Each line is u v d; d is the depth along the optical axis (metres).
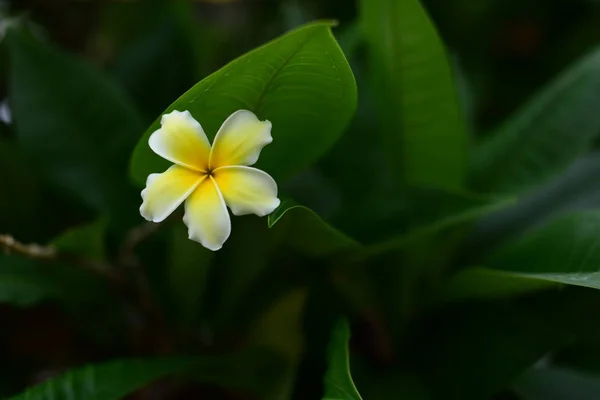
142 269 0.90
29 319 0.92
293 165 0.81
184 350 0.88
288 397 0.83
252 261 0.85
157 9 1.05
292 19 0.99
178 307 0.88
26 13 1.07
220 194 0.71
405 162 0.87
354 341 0.88
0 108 0.95
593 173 0.93
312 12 1.16
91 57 1.12
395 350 0.88
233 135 0.72
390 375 0.86
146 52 0.98
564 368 0.88
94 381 0.77
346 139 0.92
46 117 0.89
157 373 0.79
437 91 0.83
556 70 1.19
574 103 0.89
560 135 0.89
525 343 0.82
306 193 0.91
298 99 0.76
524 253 0.82
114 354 0.91
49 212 0.92
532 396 0.87
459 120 0.84
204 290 0.87
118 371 0.78
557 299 0.83
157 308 0.87
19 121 0.88
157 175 0.71
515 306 0.84
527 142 0.89
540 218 0.91
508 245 0.84
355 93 0.75
